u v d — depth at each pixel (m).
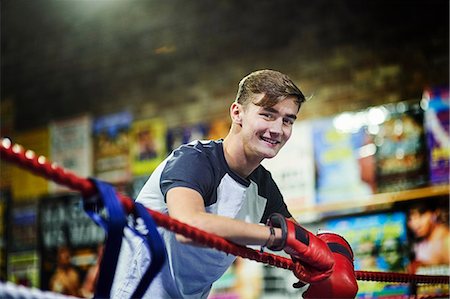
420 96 5.77
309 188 5.99
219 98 6.69
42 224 7.19
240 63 6.66
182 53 6.96
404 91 5.85
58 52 7.64
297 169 6.07
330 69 6.22
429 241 5.45
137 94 7.11
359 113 5.96
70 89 7.50
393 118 5.81
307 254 1.96
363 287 5.40
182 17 7.05
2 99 7.87
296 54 6.42
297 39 6.45
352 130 5.95
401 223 5.57
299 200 6.02
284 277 5.88
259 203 2.44
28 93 7.73
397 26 6.02
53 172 1.54
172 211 1.94
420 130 5.67
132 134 7.02
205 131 6.67
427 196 5.52
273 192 2.52
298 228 1.99
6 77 7.88
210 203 2.21
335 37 6.27
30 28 7.86
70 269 6.95
